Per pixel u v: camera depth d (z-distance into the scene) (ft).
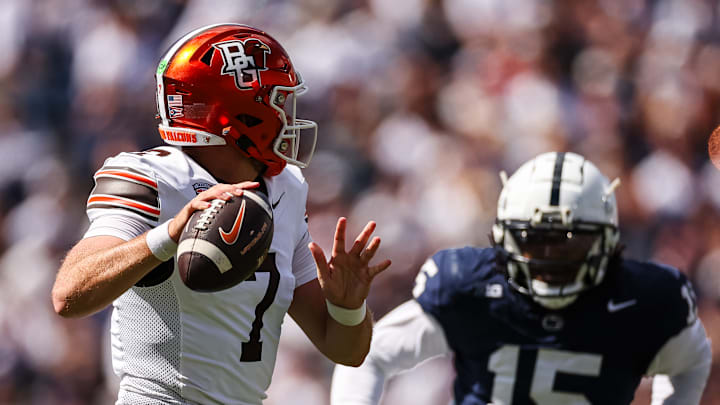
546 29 100.48
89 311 25.93
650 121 98.22
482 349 40.52
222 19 104.88
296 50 99.50
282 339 75.51
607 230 39.37
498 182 89.15
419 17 102.17
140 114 102.73
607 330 39.40
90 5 109.40
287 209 31.07
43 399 86.22
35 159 103.30
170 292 28.27
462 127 94.58
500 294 39.70
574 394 39.81
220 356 28.81
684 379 40.57
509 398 40.14
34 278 92.53
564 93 96.43
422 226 85.97
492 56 99.25
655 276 39.93
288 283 30.66
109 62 106.01
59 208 98.12
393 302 81.66
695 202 93.86
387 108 96.32
